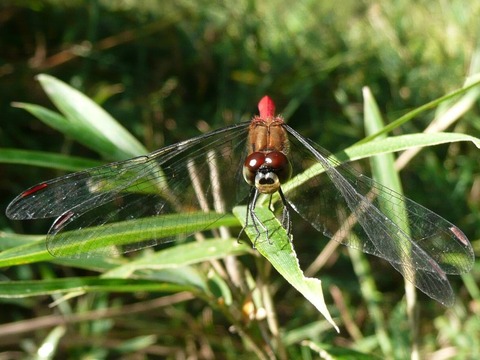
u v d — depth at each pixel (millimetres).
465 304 130
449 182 144
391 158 83
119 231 69
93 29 151
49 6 154
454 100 109
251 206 70
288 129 75
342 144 150
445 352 122
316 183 75
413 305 84
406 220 67
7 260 64
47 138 141
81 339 122
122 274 72
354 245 70
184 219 72
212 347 128
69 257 66
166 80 154
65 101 90
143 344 123
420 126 151
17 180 135
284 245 62
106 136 89
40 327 116
